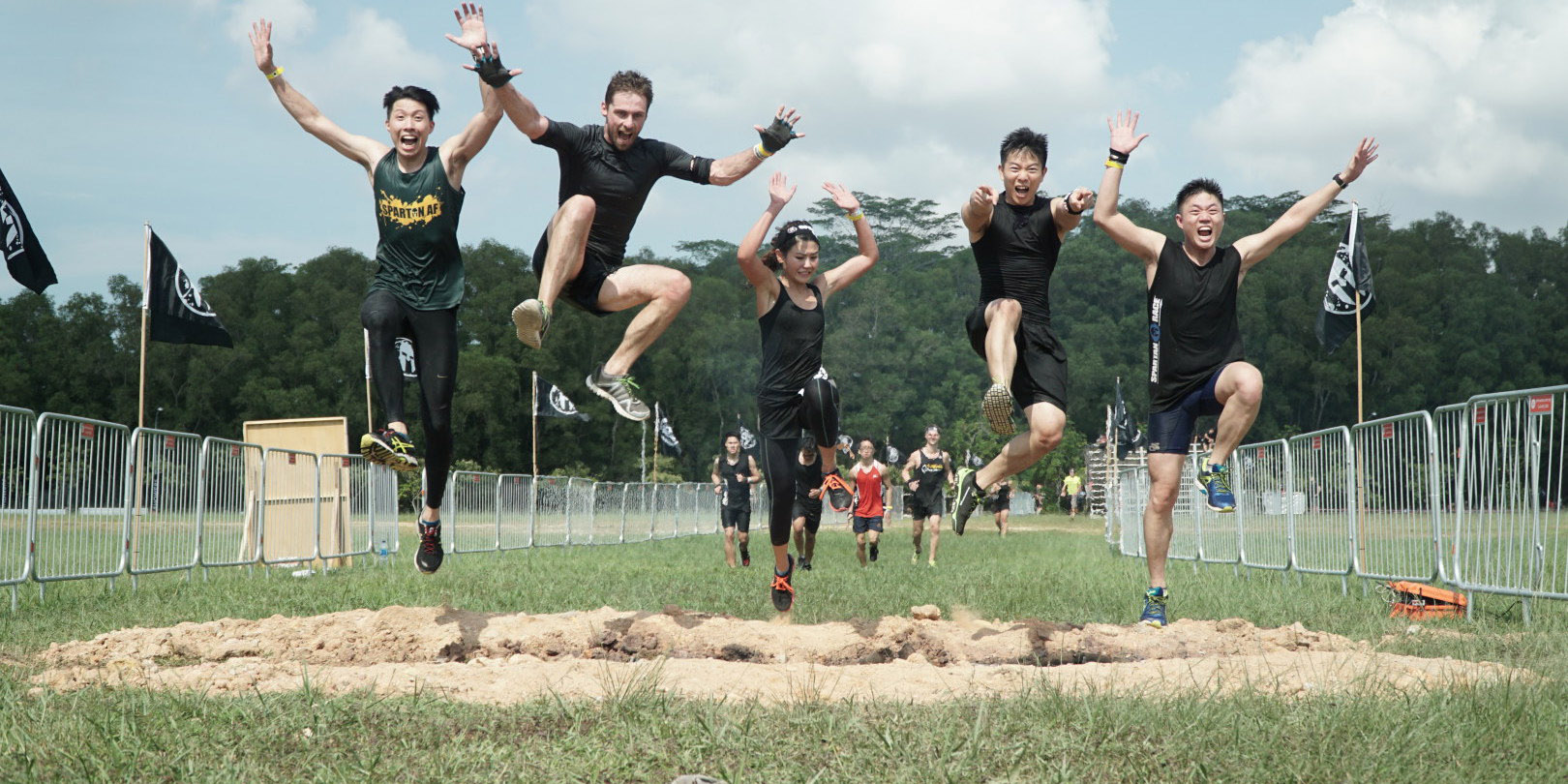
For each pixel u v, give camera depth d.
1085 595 9.74
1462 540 8.31
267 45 6.63
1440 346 73.94
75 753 3.64
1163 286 7.25
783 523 7.14
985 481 7.18
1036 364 6.93
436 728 3.99
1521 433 7.71
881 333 79.62
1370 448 9.94
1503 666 5.33
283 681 4.98
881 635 6.35
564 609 8.75
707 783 3.37
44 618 8.16
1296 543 11.55
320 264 65.56
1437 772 3.49
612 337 68.38
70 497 9.80
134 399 59.91
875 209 100.06
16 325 60.84
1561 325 77.56
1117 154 7.31
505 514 21.06
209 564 12.23
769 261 7.13
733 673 5.12
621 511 26.73
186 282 14.16
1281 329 75.69
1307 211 7.30
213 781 3.41
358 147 6.60
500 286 65.81
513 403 63.59
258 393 59.44
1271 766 3.55
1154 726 3.94
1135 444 42.00
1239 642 6.38
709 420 72.69
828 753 3.70
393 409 6.38
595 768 3.52
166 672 5.28
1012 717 4.10
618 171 6.55
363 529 15.76
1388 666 5.26
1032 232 6.88
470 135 6.42
